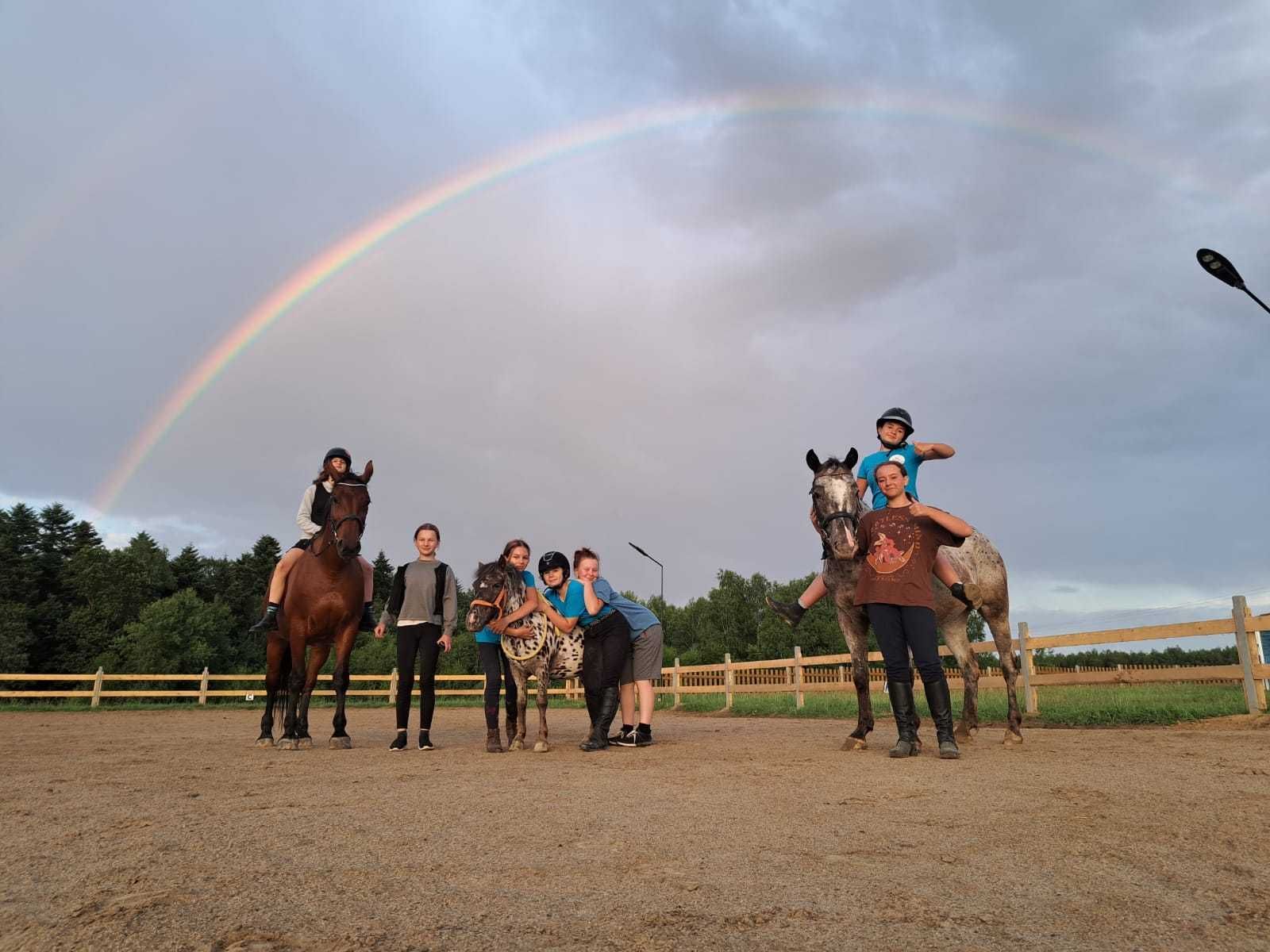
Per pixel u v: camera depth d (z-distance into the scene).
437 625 8.27
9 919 2.31
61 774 5.71
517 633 7.36
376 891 2.54
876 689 14.78
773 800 4.07
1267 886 2.53
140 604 66.19
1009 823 3.41
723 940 2.10
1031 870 2.72
